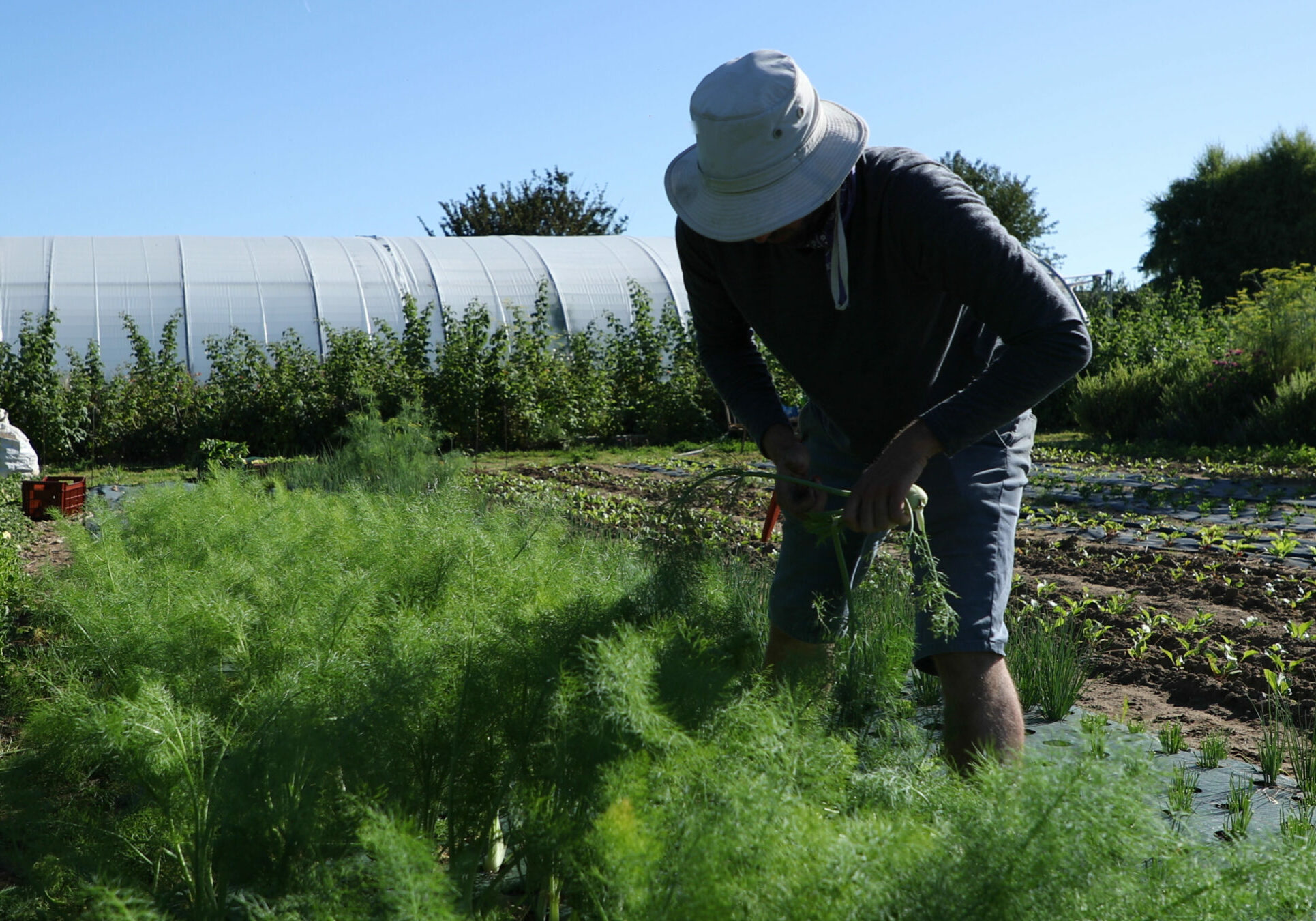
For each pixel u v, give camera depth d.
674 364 17.55
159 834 1.82
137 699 1.81
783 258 2.12
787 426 2.54
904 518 1.93
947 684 2.04
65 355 16.34
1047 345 1.86
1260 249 34.69
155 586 2.45
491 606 2.04
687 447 15.83
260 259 18.55
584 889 1.48
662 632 1.74
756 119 1.88
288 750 1.59
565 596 2.12
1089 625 4.41
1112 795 1.13
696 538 2.41
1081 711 3.40
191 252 18.48
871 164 2.01
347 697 1.75
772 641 2.51
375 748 1.65
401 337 18.05
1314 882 1.14
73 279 17.23
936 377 2.22
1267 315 15.21
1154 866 1.19
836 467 2.47
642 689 1.39
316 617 2.17
